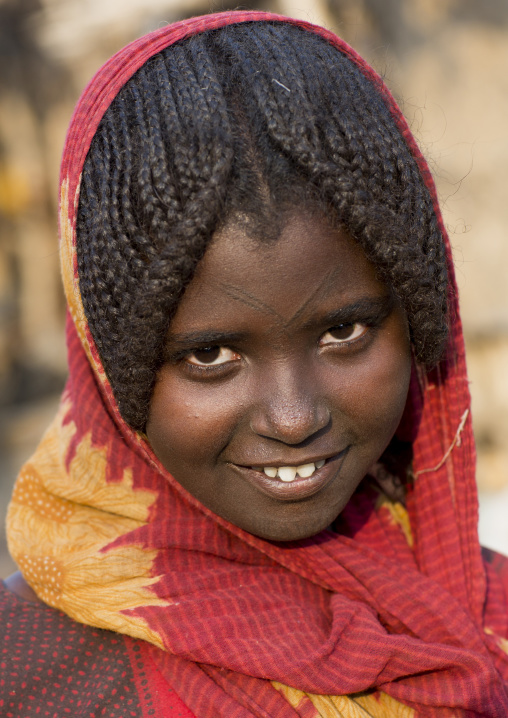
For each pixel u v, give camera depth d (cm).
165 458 108
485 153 564
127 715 111
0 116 835
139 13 750
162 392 103
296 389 99
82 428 128
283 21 112
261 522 108
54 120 859
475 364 543
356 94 103
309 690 109
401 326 105
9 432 730
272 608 117
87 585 117
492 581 142
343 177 94
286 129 95
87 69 833
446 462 135
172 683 111
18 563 124
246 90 99
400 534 138
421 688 116
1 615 121
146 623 112
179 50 105
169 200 95
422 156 113
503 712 117
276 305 95
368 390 104
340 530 135
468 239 561
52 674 115
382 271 98
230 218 93
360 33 559
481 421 536
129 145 100
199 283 95
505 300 552
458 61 578
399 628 124
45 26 809
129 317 99
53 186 871
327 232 95
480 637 124
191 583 116
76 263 109
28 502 131
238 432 103
